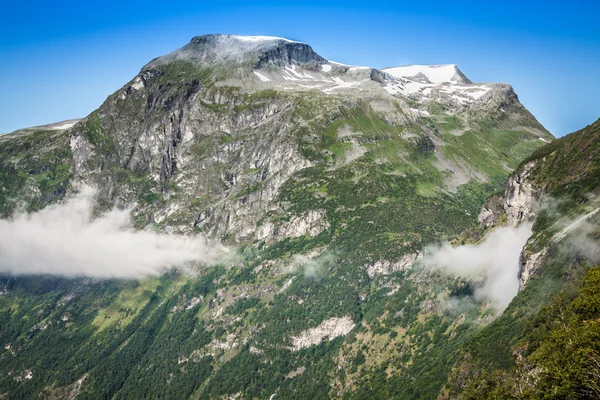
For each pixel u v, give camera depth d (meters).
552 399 101.69
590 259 156.00
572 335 108.94
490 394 129.25
